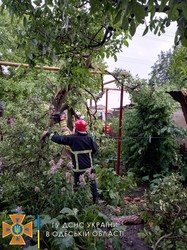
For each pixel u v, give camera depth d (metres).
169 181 3.33
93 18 2.08
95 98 4.63
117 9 1.26
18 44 2.16
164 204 2.79
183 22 1.19
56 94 3.77
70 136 3.15
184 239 2.46
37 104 3.69
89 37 2.38
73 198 2.79
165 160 4.91
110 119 7.38
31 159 3.23
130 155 5.32
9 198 2.99
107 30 2.29
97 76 4.30
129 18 1.23
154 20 1.36
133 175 4.87
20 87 6.35
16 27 2.11
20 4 1.76
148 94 4.95
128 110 5.53
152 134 4.93
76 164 3.09
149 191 3.94
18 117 3.52
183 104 3.29
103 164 5.45
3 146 3.32
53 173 2.88
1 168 3.13
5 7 1.83
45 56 2.26
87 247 2.30
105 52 2.75
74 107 4.34
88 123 4.79
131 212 3.25
